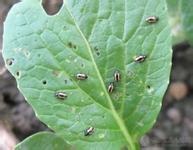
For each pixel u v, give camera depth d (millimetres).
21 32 129
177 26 202
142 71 132
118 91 133
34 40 130
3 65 202
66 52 130
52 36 130
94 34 130
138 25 130
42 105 130
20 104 242
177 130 246
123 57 131
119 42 130
